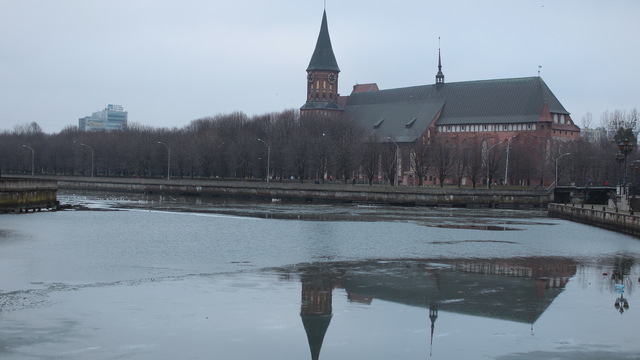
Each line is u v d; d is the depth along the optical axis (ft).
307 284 125.39
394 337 92.07
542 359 83.51
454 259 163.32
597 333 94.94
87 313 99.30
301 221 269.03
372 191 450.71
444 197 444.55
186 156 626.23
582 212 308.40
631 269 151.33
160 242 183.83
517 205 463.42
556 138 648.38
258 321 97.96
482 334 94.12
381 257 164.14
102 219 258.37
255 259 155.33
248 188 498.28
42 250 162.20
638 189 396.57
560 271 146.92
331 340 90.17
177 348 84.89
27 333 88.84
